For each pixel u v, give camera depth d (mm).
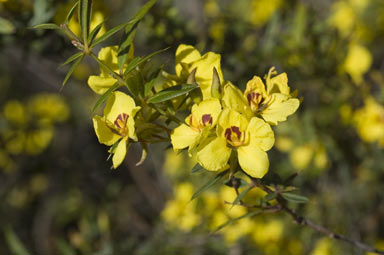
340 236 313
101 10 420
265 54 446
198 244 462
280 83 272
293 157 479
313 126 472
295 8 492
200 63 279
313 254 480
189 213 422
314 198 485
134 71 272
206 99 259
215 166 256
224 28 478
